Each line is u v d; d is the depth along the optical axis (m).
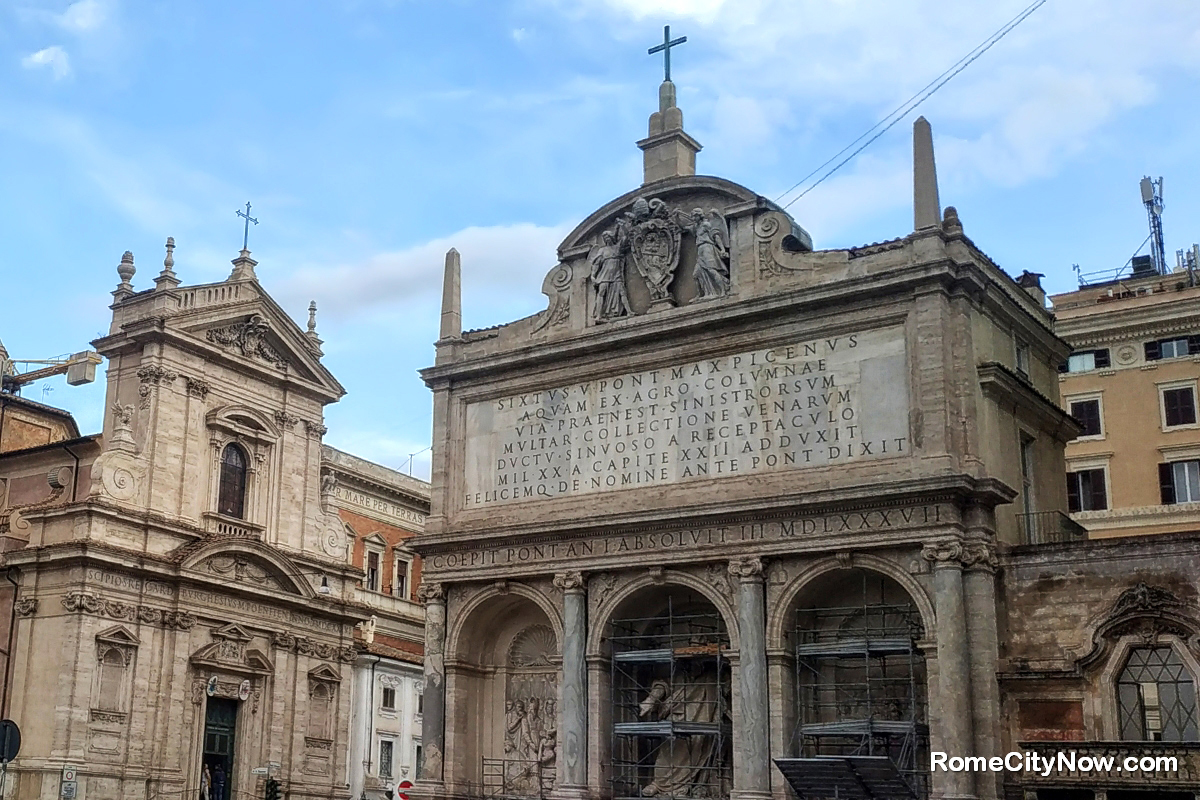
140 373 64.31
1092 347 69.06
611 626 48.53
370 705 74.19
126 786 58.66
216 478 66.44
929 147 45.44
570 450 50.91
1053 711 41.16
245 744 65.06
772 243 47.81
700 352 48.47
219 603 64.38
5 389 77.81
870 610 43.72
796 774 41.53
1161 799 37.97
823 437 45.28
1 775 36.75
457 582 51.59
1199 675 39.38
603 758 47.31
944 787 40.22
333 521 73.25
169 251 65.69
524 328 53.38
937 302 43.88
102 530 60.03
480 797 50.81
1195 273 74.62
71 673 57.44
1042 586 42.41
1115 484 67.06
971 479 42.03
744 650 44.47
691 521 46.25
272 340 70.56
